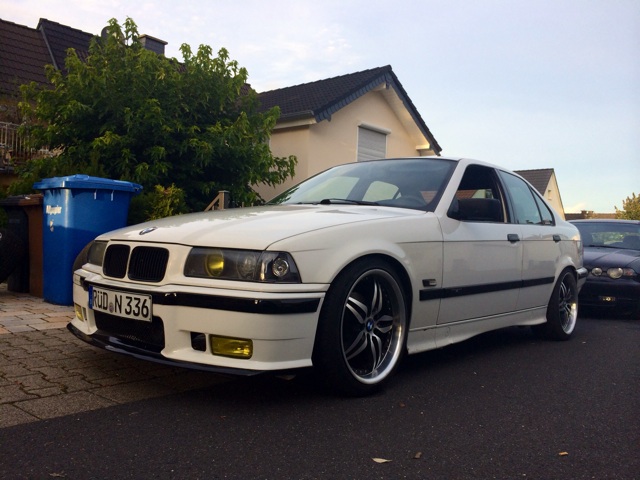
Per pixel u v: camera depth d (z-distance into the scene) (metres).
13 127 11.88
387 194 4.23
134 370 3.67
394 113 16.28
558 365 4.38
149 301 3.06
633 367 4.39
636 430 2.97
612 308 7.13
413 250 3.58
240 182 9.71
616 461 2.56
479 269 4.13
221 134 9.14
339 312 3.11
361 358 3.44
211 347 2.94
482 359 4.50
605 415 3.20
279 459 2.44
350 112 14.66
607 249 7.86
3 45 14.13
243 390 3.36
